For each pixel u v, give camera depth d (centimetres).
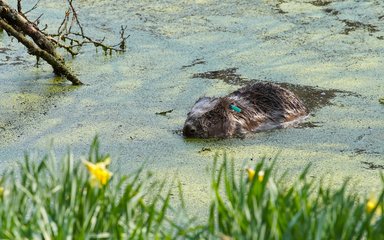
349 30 1691
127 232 673
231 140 1212
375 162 1109
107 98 1400
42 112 1350
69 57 1614
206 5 1902
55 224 659
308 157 1134
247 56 1573
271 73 1483
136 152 1167
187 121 1230
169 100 1380
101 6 1920
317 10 1828
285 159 1130
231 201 674
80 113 1336
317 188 1002
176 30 1741
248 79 1458
